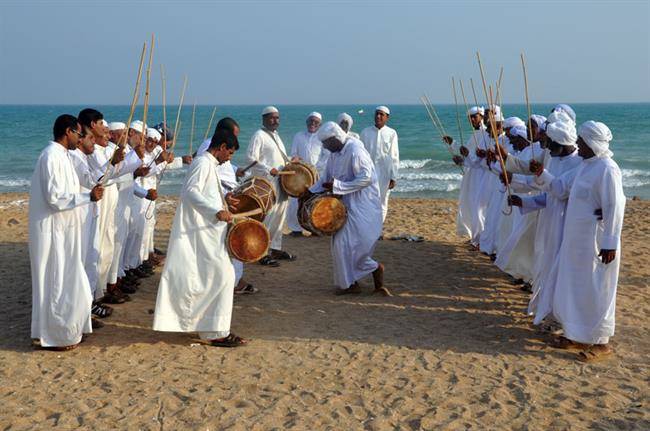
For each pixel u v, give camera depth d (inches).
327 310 289.3
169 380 213.2
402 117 3157.0
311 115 445.4
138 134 311.6
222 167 305.1
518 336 259.9
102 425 183.9
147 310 282.8
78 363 225.0
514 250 311.6
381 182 452.8
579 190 232.1
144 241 338.6
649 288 331.3
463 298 309.6
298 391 207.3
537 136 302.0
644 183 956.6
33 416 188.2
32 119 3420.3
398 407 198.1
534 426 187.8
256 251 237.6
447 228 501.0
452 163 1153.4
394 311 289.0
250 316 279.9
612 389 212.5
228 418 188.9
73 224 227.9
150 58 238.1
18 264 367.2
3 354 231.9
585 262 232.7
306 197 311.4
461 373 223.5
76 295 229.0
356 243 301.0
